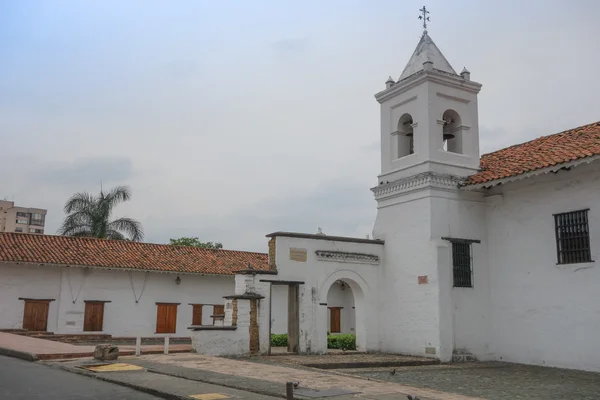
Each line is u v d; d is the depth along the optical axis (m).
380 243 21.25
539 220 18.39
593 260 16.55
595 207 16.64
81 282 25.92
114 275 26.78
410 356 19.17
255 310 18.33
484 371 16.22
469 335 19.08
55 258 24.95
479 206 20.38
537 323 18.06
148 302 27.47
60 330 25.09
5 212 82.88
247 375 12.47
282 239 19.25
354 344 21.34
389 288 20.83
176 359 15.45
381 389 10.85
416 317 19.44
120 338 25.75
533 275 18.39
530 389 12.54
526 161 18.42
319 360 17.06
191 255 30.11
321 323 19.50
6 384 10.72
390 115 21.84
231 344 17.73
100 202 34.28
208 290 29.28
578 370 16.52
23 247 25.34
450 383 13.32
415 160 20.31
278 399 9.66
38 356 14.88
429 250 19.23
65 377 12.02
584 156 15.65
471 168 20.42
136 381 11.30
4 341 18.53
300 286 19.28
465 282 19.56
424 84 20.23
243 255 32.12
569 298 17.12
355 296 21.03
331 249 20.16
